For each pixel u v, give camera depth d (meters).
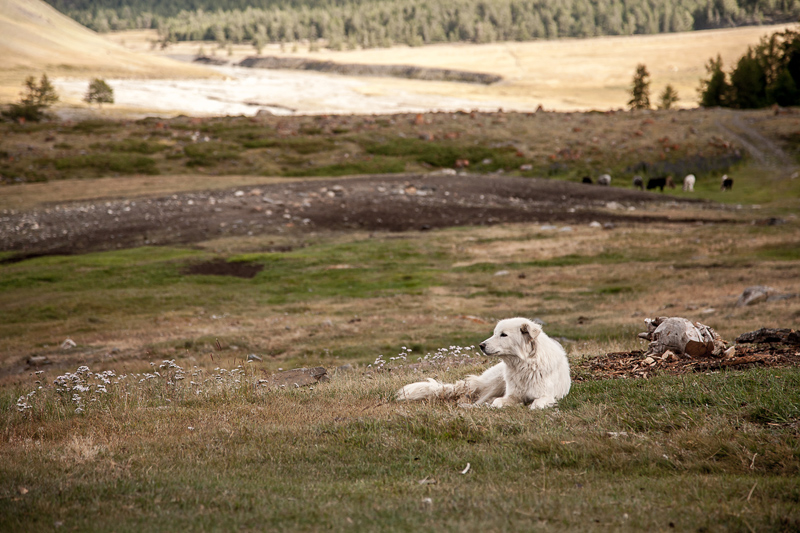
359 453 5.41
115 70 180.88
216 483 4.67
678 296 20.50
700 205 44.47
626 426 5.77
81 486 4.48
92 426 6.36
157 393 8.43
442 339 16.31
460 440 5.65
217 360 14.81
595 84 195.75
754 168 56.34
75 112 102.81
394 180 48.41
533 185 48.84
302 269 27.73
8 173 53.69
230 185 46.72
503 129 70.12
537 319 18.27
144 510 4.12
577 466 4.99
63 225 35.97
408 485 4.62
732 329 14.23
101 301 22.81
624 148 61.81
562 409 6.48
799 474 4.45
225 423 6.47
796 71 97.44
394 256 30.00
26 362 16.14
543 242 31.95
